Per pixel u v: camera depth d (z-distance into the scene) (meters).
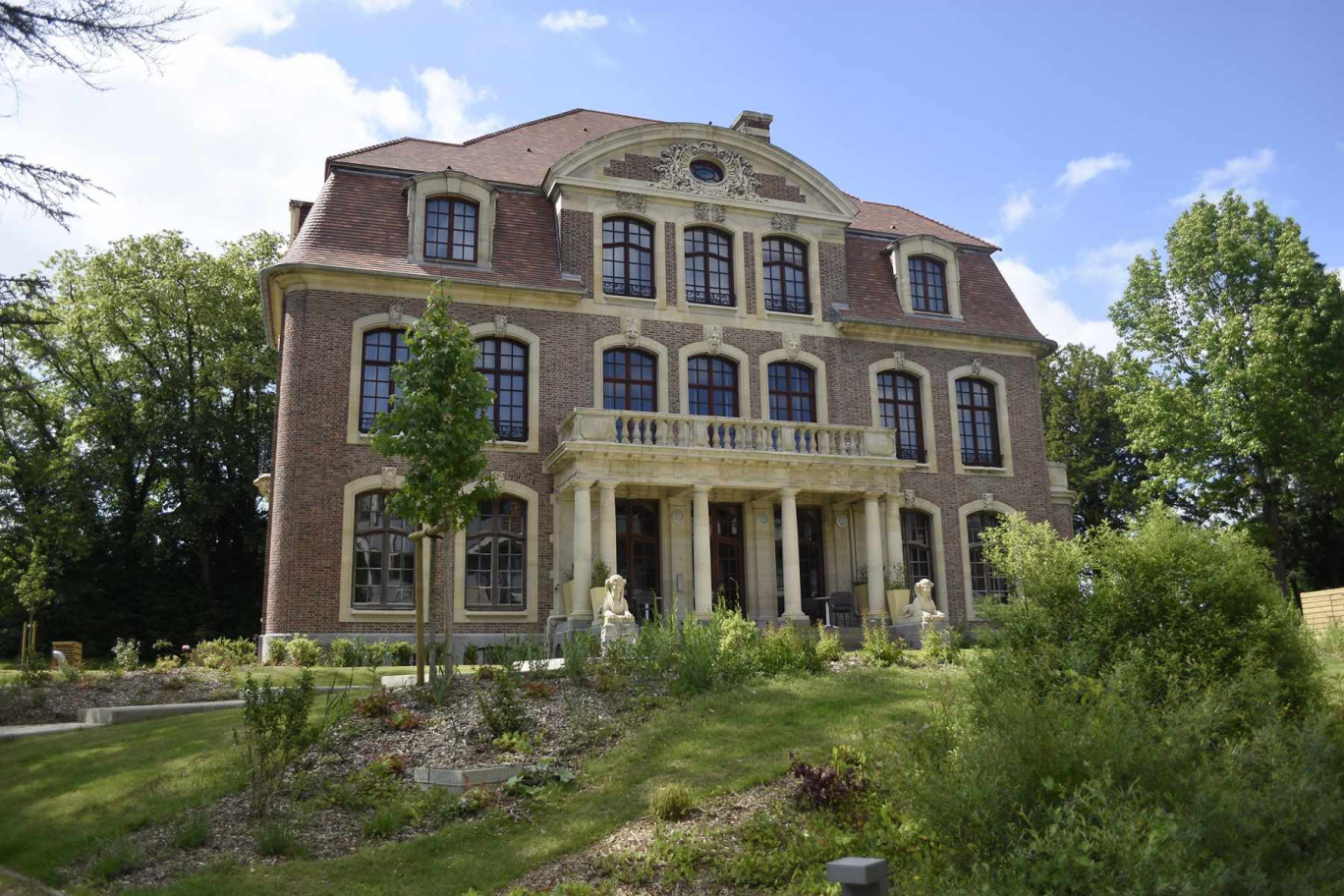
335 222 27.62
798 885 8.25
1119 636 10.61
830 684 15.05
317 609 25.06
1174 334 35.88
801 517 30.53
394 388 27.00
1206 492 34.91
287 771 11.55
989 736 7.93
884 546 29.91
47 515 36.47
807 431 28.48
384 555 26.06
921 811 7.86
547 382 28.33
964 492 32.22
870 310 32.47
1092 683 8.76
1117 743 7.48
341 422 26.20
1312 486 33.97
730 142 31.64
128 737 14.13
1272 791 7.41
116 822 10.44
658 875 8.72
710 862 8.89
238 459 43.12
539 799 10.63
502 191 30.06
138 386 42.09
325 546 25.44
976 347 33.53
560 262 29.42
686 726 12.80
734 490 28.23
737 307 30.89
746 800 10.23
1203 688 9.53
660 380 29.59
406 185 28.66
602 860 9.07
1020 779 7.38
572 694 14.19
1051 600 11.17
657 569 28.38
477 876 8.92
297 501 25.45
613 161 30.50
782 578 29.56
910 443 32.22
